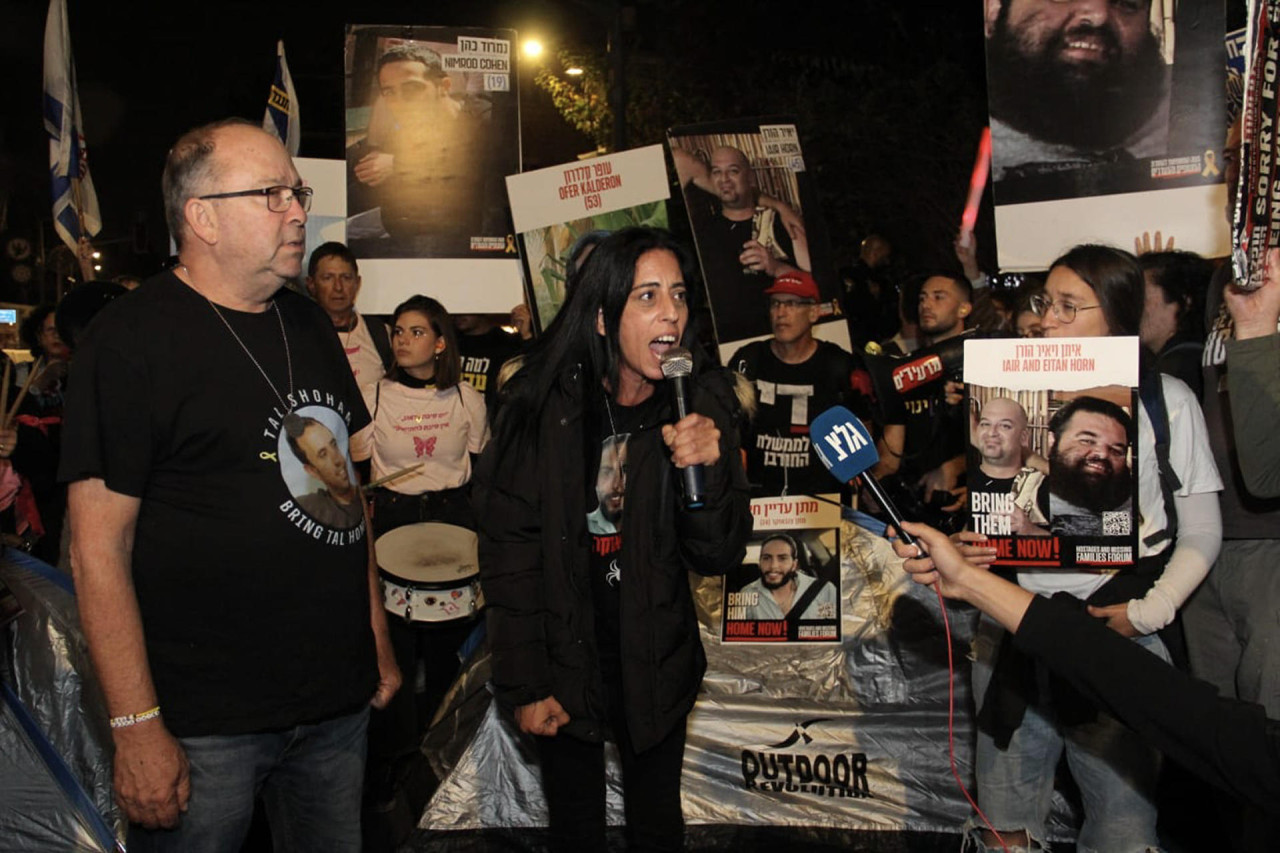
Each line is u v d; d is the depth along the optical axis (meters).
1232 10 4.17
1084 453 2.83
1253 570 3.16
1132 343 2.83
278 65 5.62
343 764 2.71
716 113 11.20
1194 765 1.71
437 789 4.28
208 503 2.41
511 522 2.86
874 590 4.22
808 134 10.01
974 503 2.90
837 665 4.25
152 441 2.38
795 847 4.05
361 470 5.20
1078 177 4.01
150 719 2.37
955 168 9.74
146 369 2.35
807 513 4.28
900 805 4.16
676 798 2.87
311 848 2.77
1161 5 3.90
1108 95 3.96
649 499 2.78
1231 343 2.95
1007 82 4.07
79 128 5.34
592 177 5.04
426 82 5.20
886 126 9.71
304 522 2.51
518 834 4.19
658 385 2.86
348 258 5.11
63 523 5.20
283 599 2.47
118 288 4.33
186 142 2.46
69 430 2.31
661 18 11.45
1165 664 1.76
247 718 2.44
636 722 2.72
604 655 2.87
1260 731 1.65
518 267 5.27
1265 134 2.67
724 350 5.02
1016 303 4.60
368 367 5.37
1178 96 3.90
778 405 4.96
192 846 2.47
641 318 2.76
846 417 2.13
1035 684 3.13
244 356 2.48
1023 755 3.19
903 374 5.23
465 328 6.49
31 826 3.72
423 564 4.46
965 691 4.13
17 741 3.74
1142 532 2.99
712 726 4.28
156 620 2.42
